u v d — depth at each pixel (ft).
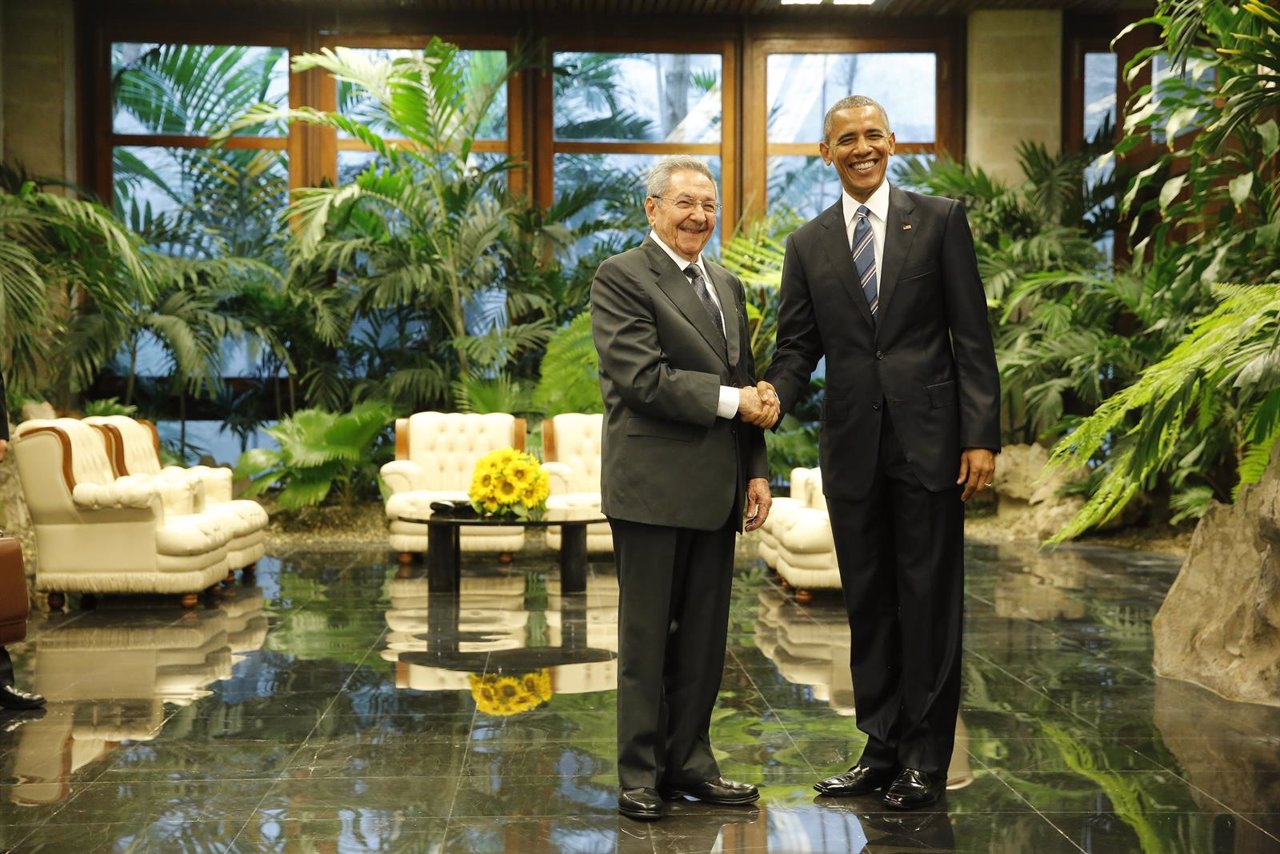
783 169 41.47
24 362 29.09
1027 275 33.42
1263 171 22.16
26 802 11.34
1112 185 37.14
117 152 39.78
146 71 39.68
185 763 12.61
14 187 35.45
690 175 11.00
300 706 15.10
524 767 12.43
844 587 11.54
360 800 11.37
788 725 14.12
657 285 11.05
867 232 11.32
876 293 11.19
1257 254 18.92
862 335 11.18
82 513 22.17
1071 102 41.24
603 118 41.19
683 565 11.21
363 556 30.53
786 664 17.49
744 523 11.59
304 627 20.70
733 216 41.47
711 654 11.28
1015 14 40.29
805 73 41.29
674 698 11.35
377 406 35.96
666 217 11.04
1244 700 15.16
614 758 12.76
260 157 40.22
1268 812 10.92
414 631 20.33
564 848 10.07
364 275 38.29
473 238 37.17
